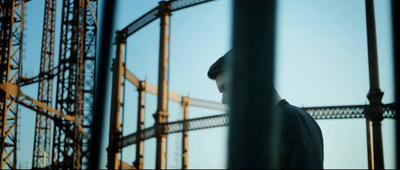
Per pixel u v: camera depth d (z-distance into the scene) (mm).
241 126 1617
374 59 32312
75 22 28156
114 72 49000
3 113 22703
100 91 2287
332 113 34281
